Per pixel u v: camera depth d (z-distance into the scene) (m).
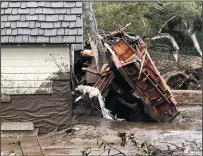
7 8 14.63
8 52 14.02
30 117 14.20
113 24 33.00
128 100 16.75
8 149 12.31
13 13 14.47
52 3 14.82
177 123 16.16
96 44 18.03
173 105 16.03
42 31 13.98
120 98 16.89
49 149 12.34
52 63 14.15
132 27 33.69
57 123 14.25
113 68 16.56
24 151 12.12
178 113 16.12
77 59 18.78
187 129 15.11
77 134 14.00
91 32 18.50
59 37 13.80
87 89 16.02
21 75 14.12
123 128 15.02
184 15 35.72
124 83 16.98
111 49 16.45
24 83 14.14
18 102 14.18
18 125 13.98
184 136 14.03
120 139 13.34
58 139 13.44
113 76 16.53
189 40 37.91
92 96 15.88
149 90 15.96
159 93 15.88
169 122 16.22
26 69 14.12
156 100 15.99
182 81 23.05
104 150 11.85
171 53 35.53
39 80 14.16
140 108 16.50
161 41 37.09
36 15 14.42
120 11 33.50
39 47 14.05
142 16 34.88
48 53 14.09
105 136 13.76
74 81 17.16
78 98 16.06
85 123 15.50
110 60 16.66
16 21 14.23
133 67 15.81
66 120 14.28
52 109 14.25
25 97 14.19
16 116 14.18
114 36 18.23
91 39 18.33
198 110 18.94
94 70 17.31
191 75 23.62
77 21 14.25
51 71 14.15
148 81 15.87
